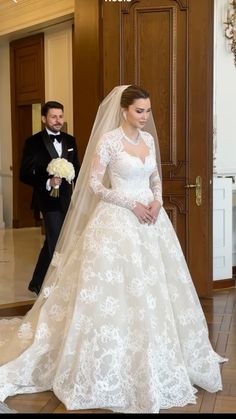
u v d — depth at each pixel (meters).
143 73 5.63
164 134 5.68
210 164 5.68
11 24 9.45
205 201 5.70
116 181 3.57
